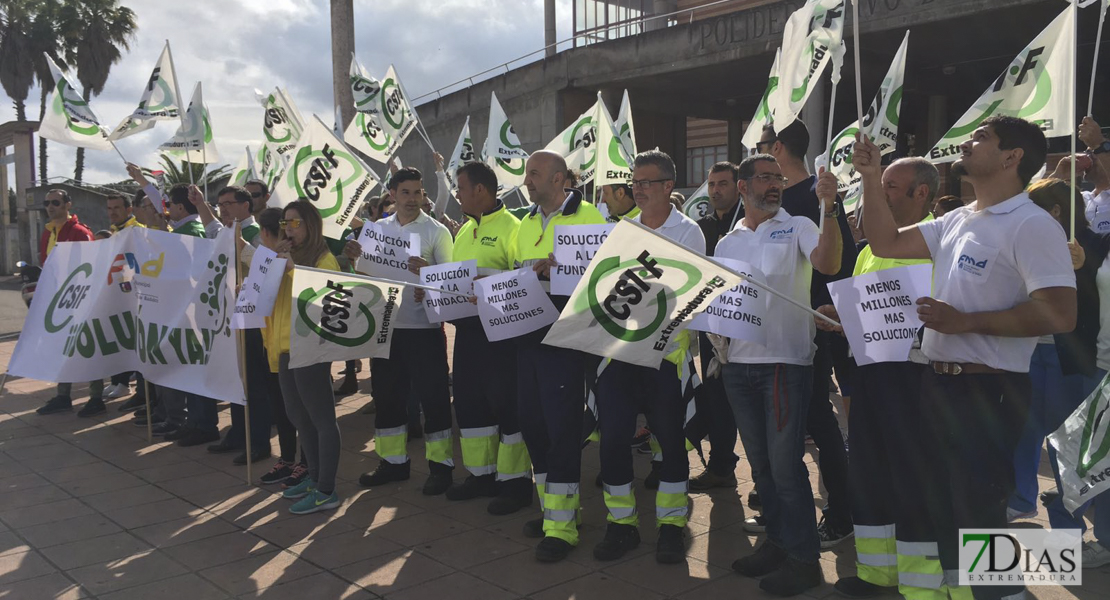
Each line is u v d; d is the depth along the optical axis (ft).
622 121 26.81
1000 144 9.46
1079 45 52.47
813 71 12.71
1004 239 9.43
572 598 12.01
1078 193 12.66
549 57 60.95
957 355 9.82
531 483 16.16
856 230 17.04
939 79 59.47
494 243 16.25
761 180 12.08
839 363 14.01
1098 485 10.78
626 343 12.21
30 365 21.98
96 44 132.57
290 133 26.32
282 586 12.64
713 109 69.26
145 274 20.13
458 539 14.44
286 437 18.24
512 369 15.67
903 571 11.06
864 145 10.39
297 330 15.20
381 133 26.94
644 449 20.06
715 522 15.08
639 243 11.66
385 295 15.92
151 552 14.12
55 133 22.39
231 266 17.93
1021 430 9.82
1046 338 13.67
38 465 19.67
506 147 30.14
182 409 22.72
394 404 17.62
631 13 70.64
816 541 12.08
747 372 12.16
